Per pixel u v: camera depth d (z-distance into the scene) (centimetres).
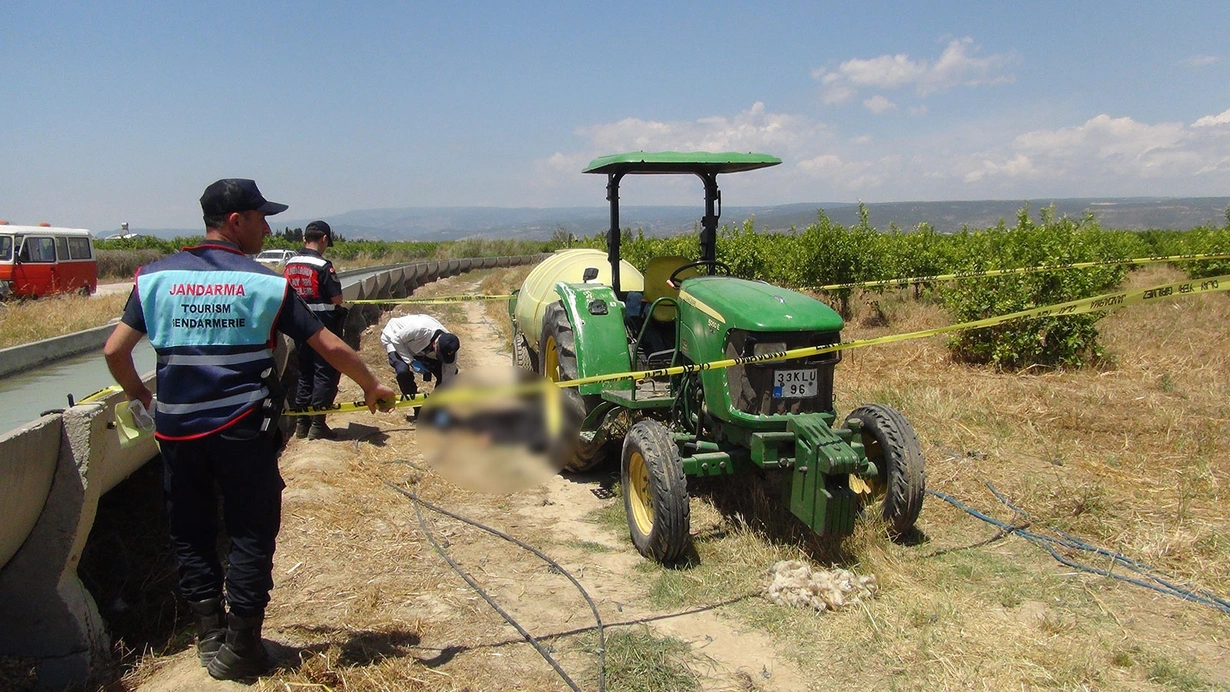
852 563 416
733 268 1455
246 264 301
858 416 479
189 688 301
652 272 578
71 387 579
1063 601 381
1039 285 864
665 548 411
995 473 546
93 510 319
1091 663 325
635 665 327
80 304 1311
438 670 322
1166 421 645
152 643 346
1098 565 420
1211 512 476
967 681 315
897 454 438
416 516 495
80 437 310
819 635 353
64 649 309
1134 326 1084
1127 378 821
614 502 531
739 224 1653
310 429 648
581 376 539
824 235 1315
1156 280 1622
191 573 310
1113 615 368
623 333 553
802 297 443
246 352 294
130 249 3381
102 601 369
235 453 289
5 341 910
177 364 288
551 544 459
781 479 486
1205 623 360
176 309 289
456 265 3039
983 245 1248
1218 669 325
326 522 470
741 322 420
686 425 493
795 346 420
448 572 417
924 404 692
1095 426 641
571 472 595
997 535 458
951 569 416
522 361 829
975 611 372
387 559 430
